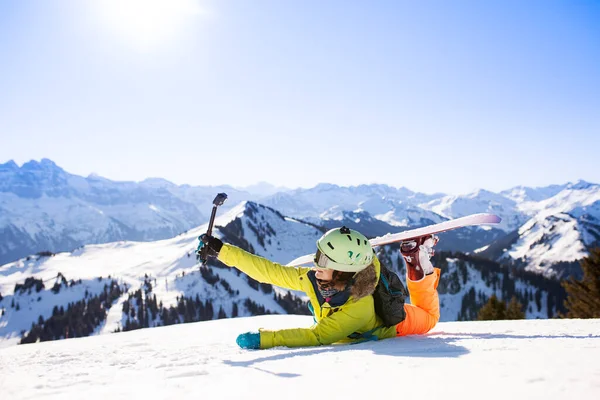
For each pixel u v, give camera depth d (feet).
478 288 511.40
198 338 18.42
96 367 9.71
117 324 469.16
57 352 14.20
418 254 13.70
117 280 614.75
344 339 12.53
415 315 13.61
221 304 500.33
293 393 5.66
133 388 6.47
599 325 16.60
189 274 561.43
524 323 18.66
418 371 6.38
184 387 6.35
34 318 530.68
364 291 11.80
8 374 8.76
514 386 5.11
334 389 5.73
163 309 476.13
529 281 525.34
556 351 7.25
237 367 8.02
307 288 12.95
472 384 5.37
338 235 11.55
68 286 601.21
